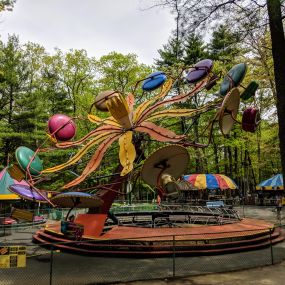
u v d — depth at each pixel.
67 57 37.09
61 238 14.74
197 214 21.95
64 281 9.59
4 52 31.89
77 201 13.72
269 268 10.85
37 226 22.03
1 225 20.20
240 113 34.97
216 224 17.94
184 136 15.30
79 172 31.66
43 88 36.88
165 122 36.28
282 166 10.13
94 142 16.81
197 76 16.09
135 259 12.41
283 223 21.56
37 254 13.30
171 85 18.39
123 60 35.81
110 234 14.40
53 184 32.50
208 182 27.84
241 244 13.85
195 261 11.94
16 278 9.91
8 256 8.59
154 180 12.69
